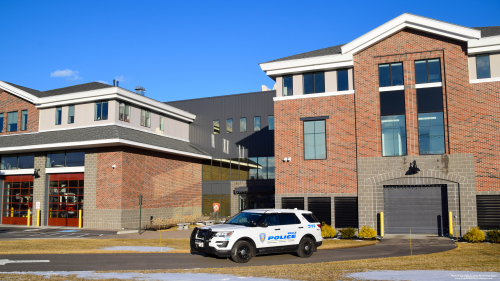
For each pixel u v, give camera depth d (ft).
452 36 79.71
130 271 41.29
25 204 110.01
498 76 78.23
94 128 102.89
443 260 48.70
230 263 47.83
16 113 117.08
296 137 89.81
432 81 81.71
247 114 127.95
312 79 90.79
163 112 121.19
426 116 81.05
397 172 81.10
